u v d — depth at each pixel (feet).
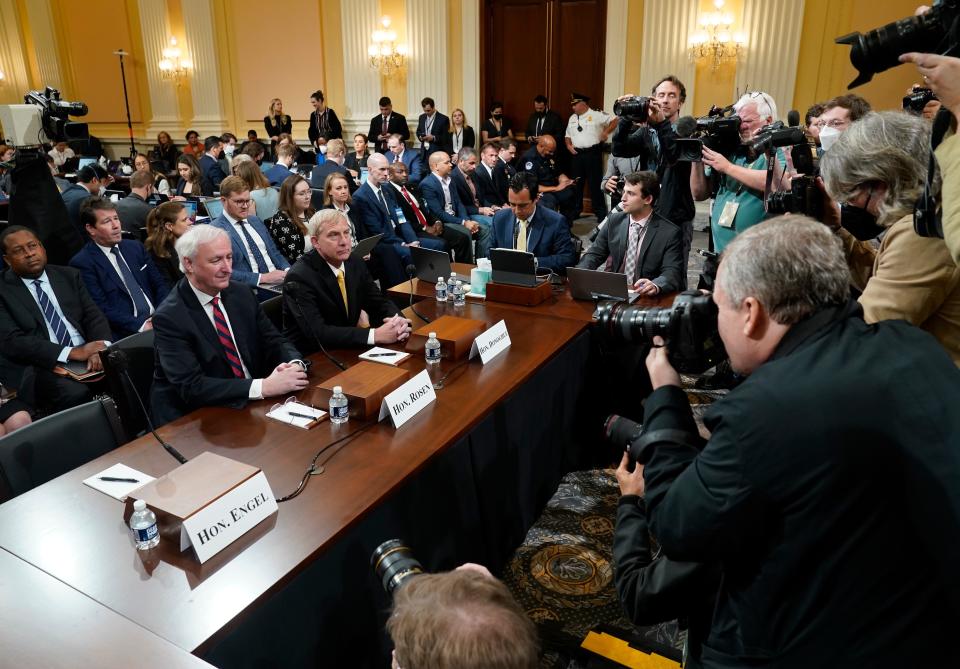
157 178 27.43
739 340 3.15
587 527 8.37
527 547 8.04
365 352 8.42
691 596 3.67
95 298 11.60
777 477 2.73
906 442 2.59
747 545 2.93
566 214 24.64
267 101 33.42
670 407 3.84
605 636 5.92
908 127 4.25
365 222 16.30
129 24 35.73
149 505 4.69
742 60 23.34
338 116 31.99
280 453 5.94
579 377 9.27
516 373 7.63
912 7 21.17
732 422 2.87
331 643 5.01
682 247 10.80
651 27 24.41
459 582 2.68
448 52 28.55
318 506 5.16
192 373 7.18
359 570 5.24
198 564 4.53
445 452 6.24
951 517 2.53
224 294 8.16
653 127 11.26
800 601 2.81
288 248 14.46
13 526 4.94
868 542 2.64
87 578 4.39
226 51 33.71
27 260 9.96
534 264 9.97
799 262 2.90
